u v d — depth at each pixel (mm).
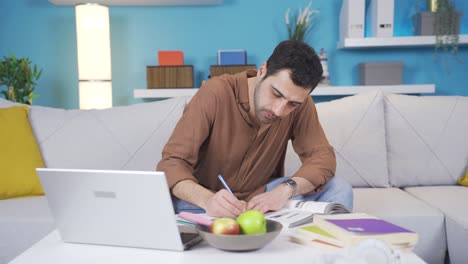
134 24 3225
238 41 3232
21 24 3205
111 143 2059
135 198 922
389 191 2061
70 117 2119
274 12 3211
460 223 1619
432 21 3004
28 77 2770
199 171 1525
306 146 1599
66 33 3215
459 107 2264
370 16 3121
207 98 1425
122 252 953
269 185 1567
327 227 987
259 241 908
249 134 1481
